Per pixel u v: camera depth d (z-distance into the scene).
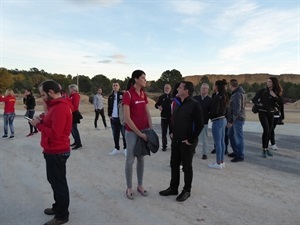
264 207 4.36
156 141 4.61
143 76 4.59
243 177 5.81
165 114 8.12
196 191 5.01
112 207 4.34
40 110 25.45
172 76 68.12
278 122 8.26
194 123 4.46
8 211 4.22
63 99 3.70
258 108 7.46
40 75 91.00
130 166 4.66
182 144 4.57
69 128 3.74
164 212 4.17
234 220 3.93
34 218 3.99
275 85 7.28
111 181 5.56
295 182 5.53
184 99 4.59
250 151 8.28
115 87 7.67
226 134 7.70
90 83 75.38
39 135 11.05
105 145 9.14
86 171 6.23
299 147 8.88
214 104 6.17
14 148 8.63
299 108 32.91
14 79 78.25
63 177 3.77
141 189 4.87
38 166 6.63
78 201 4.57
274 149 8.51
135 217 4.01
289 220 3.95
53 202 4.54
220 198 4.70
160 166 6.64
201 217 4.02
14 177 5.80
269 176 5.89
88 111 25.12
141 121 4.59
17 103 36.62
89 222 3.85
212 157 7.52
